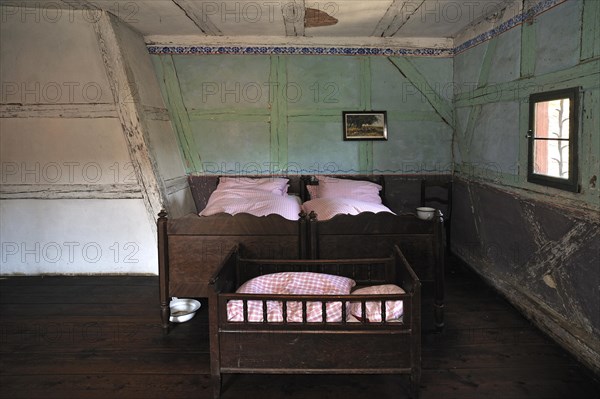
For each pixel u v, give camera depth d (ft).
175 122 16.21
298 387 8.18
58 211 14.12
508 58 11.87
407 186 16.49
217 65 15.97
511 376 8.39
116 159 13.76
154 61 15.94
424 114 16.25
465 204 15.02
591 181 8.48
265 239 10.03
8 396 7.91
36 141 13.80
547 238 10.05
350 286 8.89
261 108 16.17
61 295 12.60
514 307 11.43
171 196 14.64
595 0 8.29
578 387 8.02
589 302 8.62
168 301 10.24
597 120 8.28
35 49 13.29
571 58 9.07
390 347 7.58
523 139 11.05
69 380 8.40
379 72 16.08
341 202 12.70
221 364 7.75
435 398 7.77
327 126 16.25
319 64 16.02
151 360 9.09
